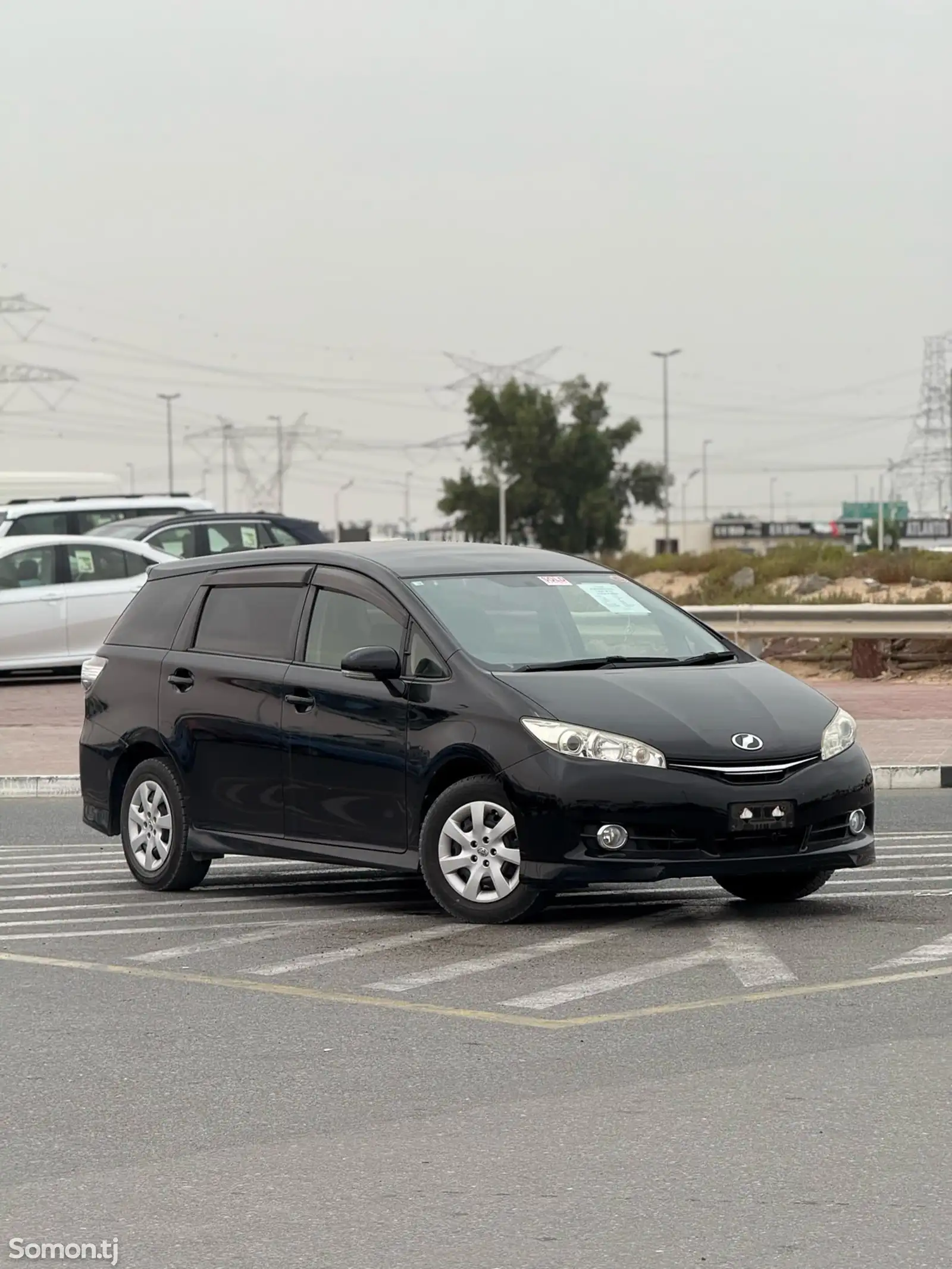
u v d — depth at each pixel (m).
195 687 11.84
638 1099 6.92
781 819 9.94
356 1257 5.37
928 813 15.01
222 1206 5.84
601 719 10.00
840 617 24.53
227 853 11.66
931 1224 5.51
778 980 8.84
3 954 9.96
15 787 18.14
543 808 9.92
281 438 160.00
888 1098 6.84
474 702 10.32
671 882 11.83
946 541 143.75
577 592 11.38
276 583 11.75
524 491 132.38
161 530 30.61
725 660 11.16
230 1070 7.52
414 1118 6.77
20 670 28.39
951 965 9.08
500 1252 5.38
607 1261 5.28
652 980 8.91
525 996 8.70
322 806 11.03
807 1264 5.23
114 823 12.55
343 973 9.34
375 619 11.09
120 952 9.98
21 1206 5.89
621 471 151.88
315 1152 6.39
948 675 24.67
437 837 10.44
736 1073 7.25
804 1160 6.14
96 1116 6.90
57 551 27.30
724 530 152.75
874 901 10.95
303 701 11.14
